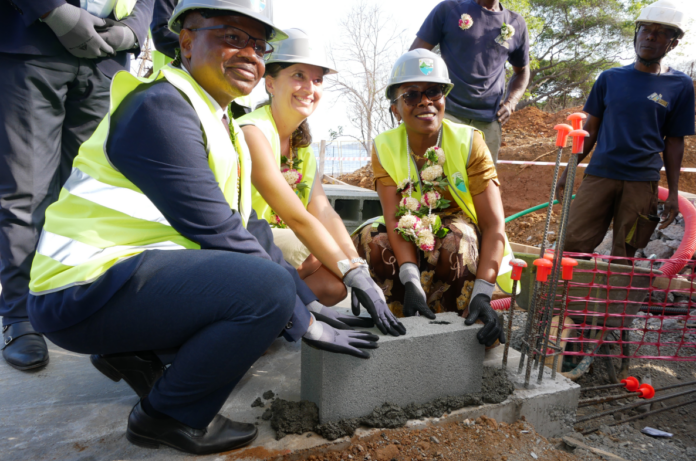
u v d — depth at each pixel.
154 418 1.71
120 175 1.61
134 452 1.77
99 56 2.55
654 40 3.57
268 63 2.38
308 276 2.68
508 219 4.19
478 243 2.57
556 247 2.26
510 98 4.52
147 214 1.62
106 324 1.58
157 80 1.63
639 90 3.69
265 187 2.17
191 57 1.71
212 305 1.56
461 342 2.13
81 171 1.65
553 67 22.70
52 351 2.59
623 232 3.81
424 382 2.09
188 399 1.65
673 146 3.81
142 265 1.55
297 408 1.96
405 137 2.73
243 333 1.58
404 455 1.87
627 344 3.28
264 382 2.29
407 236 2.48
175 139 1.53
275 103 2.46
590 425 2.78
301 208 2.17
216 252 1.62
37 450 1.77
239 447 1.81
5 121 2.36
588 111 4.05
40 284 1.59
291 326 1.80
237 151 1.91
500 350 2.72
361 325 2.15
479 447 1.96
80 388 2.21
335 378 1.90
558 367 3.07
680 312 3.57
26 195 2.45
